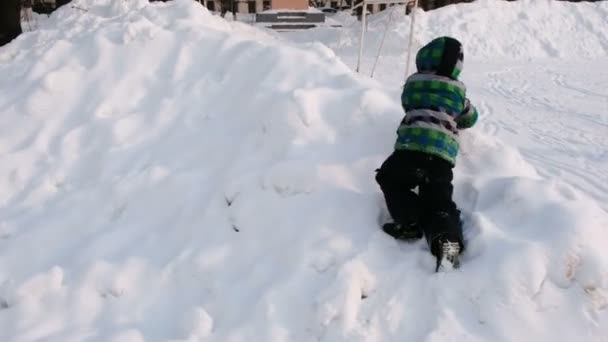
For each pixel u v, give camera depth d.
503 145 3.36
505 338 2.32
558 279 2.46
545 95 7.83
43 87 4.21
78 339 2.53
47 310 2.74
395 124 3.49
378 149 3.37
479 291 2.46
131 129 3.92
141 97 4.22
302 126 3.43
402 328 2.42
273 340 2.41
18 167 3.79
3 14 9.30
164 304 2.74
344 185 3.16
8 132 4.05
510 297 2.41
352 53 12.46
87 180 3.67
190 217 3.20
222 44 4.46
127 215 3.34
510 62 11.59
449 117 2.88
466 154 3.32
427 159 2.80
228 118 3.87
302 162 3.21
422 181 2.83
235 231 3.06
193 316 2.52
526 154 5.11
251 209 3.08
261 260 2.83
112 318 2.69
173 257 2.95
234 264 2.88
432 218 2.68
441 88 2.94
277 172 3.16
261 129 3.55
